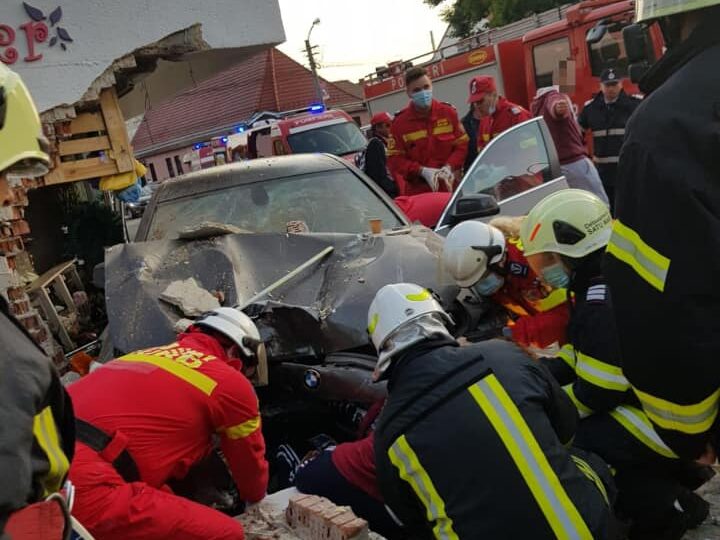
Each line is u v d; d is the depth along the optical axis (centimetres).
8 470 112
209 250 350
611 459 248
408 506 204
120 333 306
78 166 501
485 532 181
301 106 3878
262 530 238
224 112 3962
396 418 195
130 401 229
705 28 174
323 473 250
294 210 439
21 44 450
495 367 195
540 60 1141
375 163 750
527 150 516
